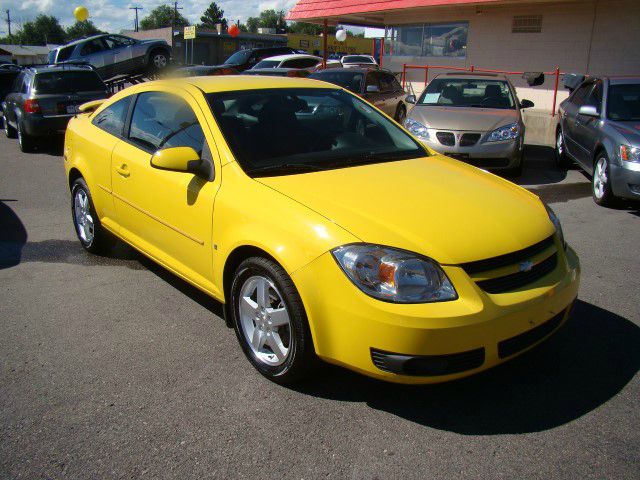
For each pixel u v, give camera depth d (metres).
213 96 3.97
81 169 5.12
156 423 2.96
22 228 6.43
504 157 8.33
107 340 3.83
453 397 3.17
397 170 3.70
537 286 3.01
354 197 3.21
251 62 22.38
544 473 2.58
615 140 7.02
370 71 12.57
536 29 14.95
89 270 5.12
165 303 4.41
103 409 3.08
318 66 19.70
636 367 3.46
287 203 3.16
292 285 3.00
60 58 19.33
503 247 2.95
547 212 3.48
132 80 16.34
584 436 2.83
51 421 2.98
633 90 7.87
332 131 4.10
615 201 7.29
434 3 15.23
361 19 20.09
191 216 3.72
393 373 2.75
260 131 3.82
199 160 3.61
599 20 13.80
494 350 2.82
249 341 3.43
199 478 2.58
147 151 4.30
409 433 2.87
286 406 3.10
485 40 16.08
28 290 4.67
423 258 2.78
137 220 4.44
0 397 3.19
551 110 14.52
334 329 2.86
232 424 2.95
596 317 4.12
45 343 3.79
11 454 2.74
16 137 14.63
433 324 2.66
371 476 2.58
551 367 3.46
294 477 2.58
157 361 3.56
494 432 2.87
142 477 2.59
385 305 2.71
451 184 3.55
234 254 3.39
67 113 11.91
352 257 2.80
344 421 2.97
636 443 2.78
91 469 2.64
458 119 8.55
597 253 5.55
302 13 19.91
